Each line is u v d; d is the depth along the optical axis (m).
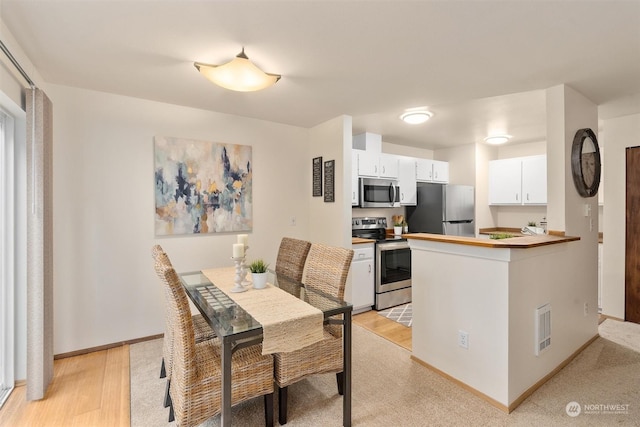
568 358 2.49
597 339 2.91
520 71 2.24
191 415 1.49
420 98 2.80
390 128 3.99
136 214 2.82
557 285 2.35
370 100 2.86
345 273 2.00
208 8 1.53
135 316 2.84
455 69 2.21
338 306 1.77
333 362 1.90
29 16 1.59
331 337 1.92
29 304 1.98
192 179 3.06
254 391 1.66
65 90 2.53
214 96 2.77
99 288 2.69
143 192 2.85
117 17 1.61
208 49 1.94
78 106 2.58
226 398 1.45
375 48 1.92
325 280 2.14
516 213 5.09
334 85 2.51
